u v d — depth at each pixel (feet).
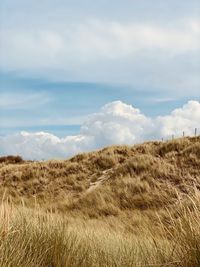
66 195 79.77
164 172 70.08
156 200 60.49
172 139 90.38
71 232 22.11
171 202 56.70
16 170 97.81
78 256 18.37
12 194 85.15
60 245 17.60
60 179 89.10
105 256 20.25
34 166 97.45
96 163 93.45
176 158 77.25
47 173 92.99
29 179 91.76
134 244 24.38
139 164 77.10
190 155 74.90
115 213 61.21
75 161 99.91
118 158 93.40
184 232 15.56
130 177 73.56
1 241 14.57
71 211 66.08
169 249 17.44
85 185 84.17
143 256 19.67
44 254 16.57
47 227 19.16
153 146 93.56
